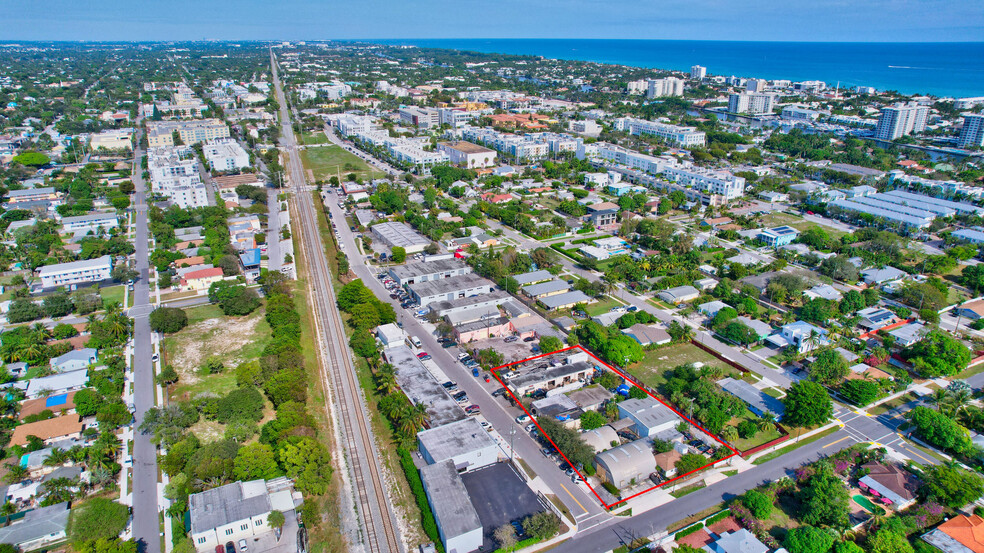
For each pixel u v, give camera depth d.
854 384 167.00
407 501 131.12
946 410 157.38
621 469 134.50
